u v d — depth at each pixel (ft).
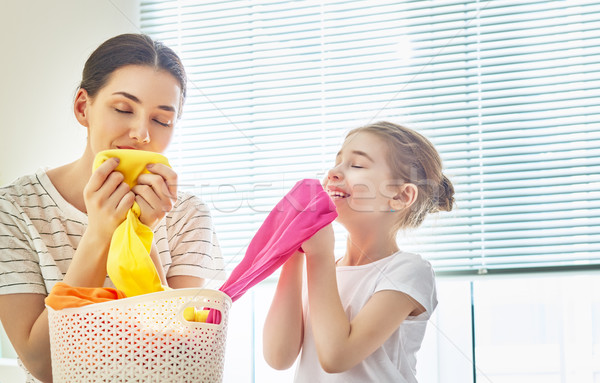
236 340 4.51
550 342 4.53
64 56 4.55
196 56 5.32
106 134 2.58
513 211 4.78
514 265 4.67
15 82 4.39
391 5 5.16
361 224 2.93
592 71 4.96
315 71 5.03
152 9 5.49
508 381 4.48
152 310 1.98
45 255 2.58
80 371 1.99
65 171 2.87
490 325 4.51
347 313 2.83
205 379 2.04
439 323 3.67
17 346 2.48
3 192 2.73
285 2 5.34
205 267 2.99
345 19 5.23
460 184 4.28
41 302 2.56
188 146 4.95
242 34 5.31
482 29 5.07
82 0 4.69
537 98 4.94
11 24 4.39
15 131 4.37
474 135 4.77
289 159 4.47
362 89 4.91
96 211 2.27
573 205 4.80
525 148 4.86
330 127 4.62
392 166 2.94
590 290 4.62
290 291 2.75
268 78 5.12
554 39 5.03
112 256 2.19
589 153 4.84
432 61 4.99
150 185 2.36
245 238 3.99
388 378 2.70
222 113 5.06
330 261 2.55
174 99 2.67
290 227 2.43
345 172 2.92
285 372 4.43
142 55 2.61
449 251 3.59
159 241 2.92
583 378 4.48
